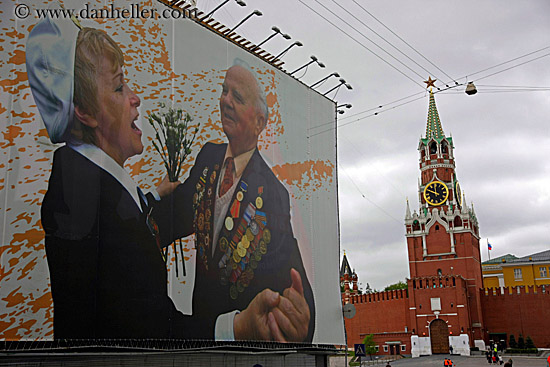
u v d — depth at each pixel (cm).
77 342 1578
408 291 8150
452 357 7119
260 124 2569
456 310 7731
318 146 2997
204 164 2181
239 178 2373
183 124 2108
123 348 1706
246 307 2286
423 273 8925
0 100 1523
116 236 1747
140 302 1788
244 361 2317
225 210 2261
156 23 2059
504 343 8000
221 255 2195
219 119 2312
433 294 7931
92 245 1664
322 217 2922
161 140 1991
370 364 6234
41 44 1641
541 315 7912
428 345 7762
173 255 1953
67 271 1586
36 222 1535
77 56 1738
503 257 12281
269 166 2583
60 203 1602
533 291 8038
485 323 8262
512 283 9988
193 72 2206
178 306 1939
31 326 1485
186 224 2036
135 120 1897
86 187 1684
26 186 1533
